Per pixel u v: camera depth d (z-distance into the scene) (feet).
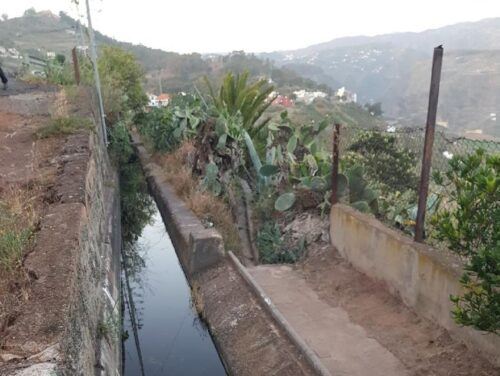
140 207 33.06
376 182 20.75
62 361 7.21
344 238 17.94
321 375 11.04
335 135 19.06
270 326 13.96
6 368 6.90
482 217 8.75
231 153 27.63
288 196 21.63
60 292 8.75
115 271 18.74
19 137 21.01
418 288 13.29
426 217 14.26
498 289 9.29
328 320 14.29
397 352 12.17
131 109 52.47
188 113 34.47
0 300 8.58
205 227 22.11
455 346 11.64
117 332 14.46
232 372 13.62
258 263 20.56
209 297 17.47
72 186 14.39
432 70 11.84
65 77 38.68
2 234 10.59
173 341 16.62
